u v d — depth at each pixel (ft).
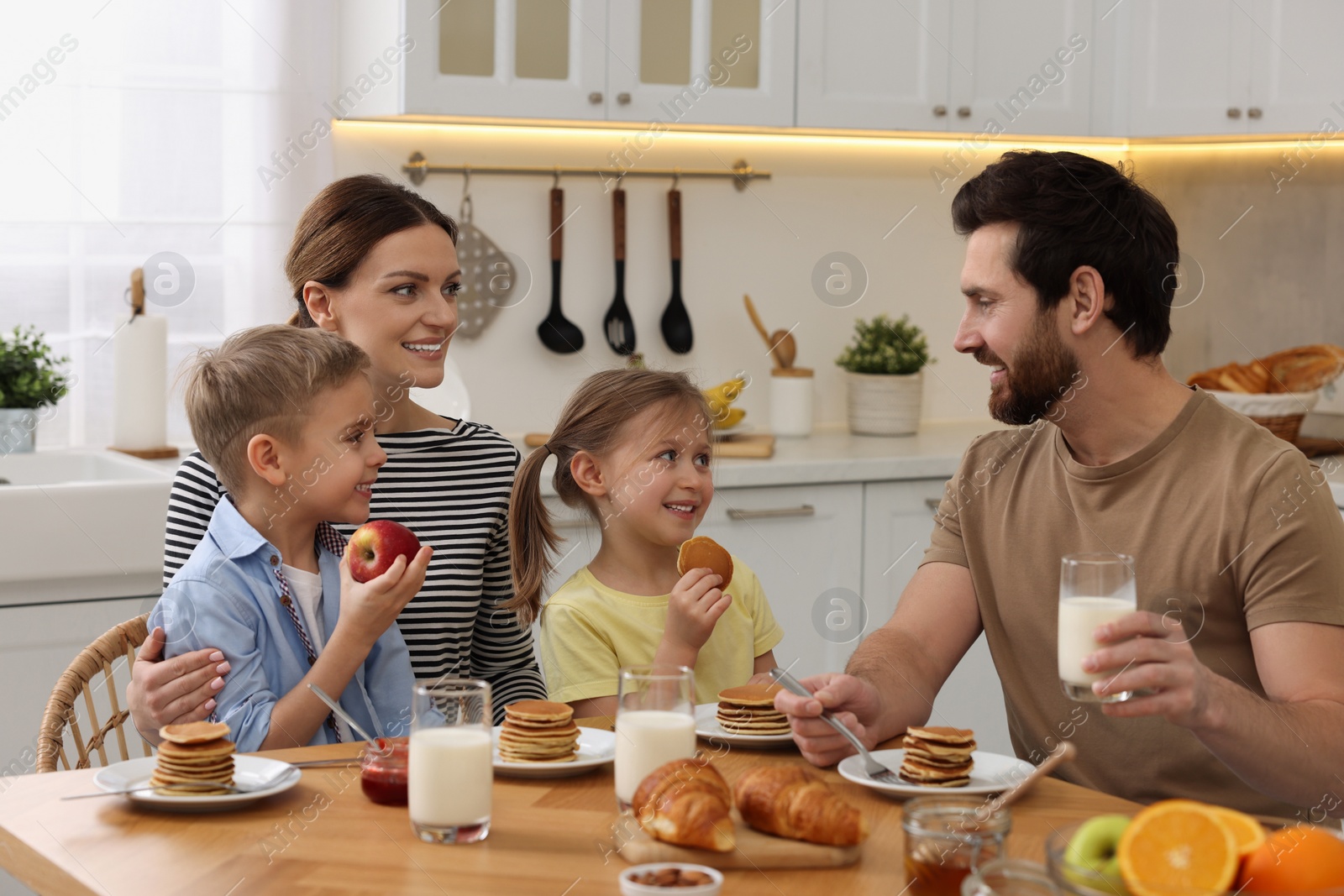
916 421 10.87
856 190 11.24
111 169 9.02
